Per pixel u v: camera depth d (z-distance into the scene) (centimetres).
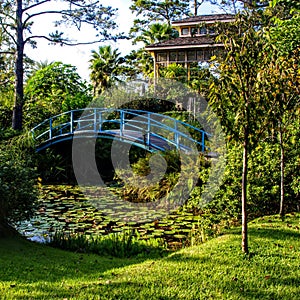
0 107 1702
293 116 566
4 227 558
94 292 346
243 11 459
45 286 361
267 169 682
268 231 530
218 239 516
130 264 473
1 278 382
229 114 482
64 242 575
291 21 721
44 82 1973
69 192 1159
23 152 1279
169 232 681
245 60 411
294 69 492
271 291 355
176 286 363
